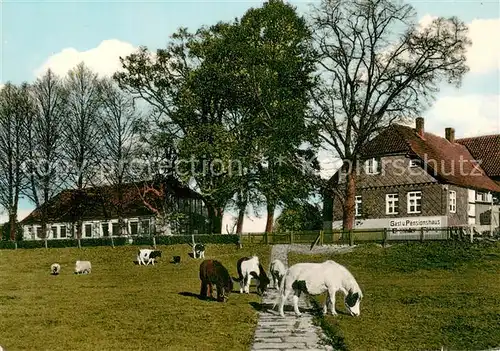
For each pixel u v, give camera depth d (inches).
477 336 660.1
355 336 657.6
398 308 831.1
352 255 1469.0
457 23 1686.8
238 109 2097.7
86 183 2345.0
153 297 978.1
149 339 663.1
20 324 757.3
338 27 1742.1
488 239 1465.3
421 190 2034.9
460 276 1176.8
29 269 1604.3
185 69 2191.2
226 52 2014.0
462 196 2102.6
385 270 1277.1
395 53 1721.2
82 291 1088.2
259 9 2011.6
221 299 920.9
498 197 2363.4
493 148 2504.9
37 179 2367.1
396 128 1807.3
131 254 1820.9
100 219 2923.2
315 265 791.7
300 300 930.7
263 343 637.9
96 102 2314.2
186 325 735.7
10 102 2365.9
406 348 605.9
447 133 2502.5
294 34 1952.5
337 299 929.5
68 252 1977.1
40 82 2375.7
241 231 2049.7
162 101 2223.2
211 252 1776.6
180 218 2362.2
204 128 1980.8
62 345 639.1
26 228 3120.1
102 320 777.6
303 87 1881.2
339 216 2165.4
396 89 1716.3
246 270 1013.8
